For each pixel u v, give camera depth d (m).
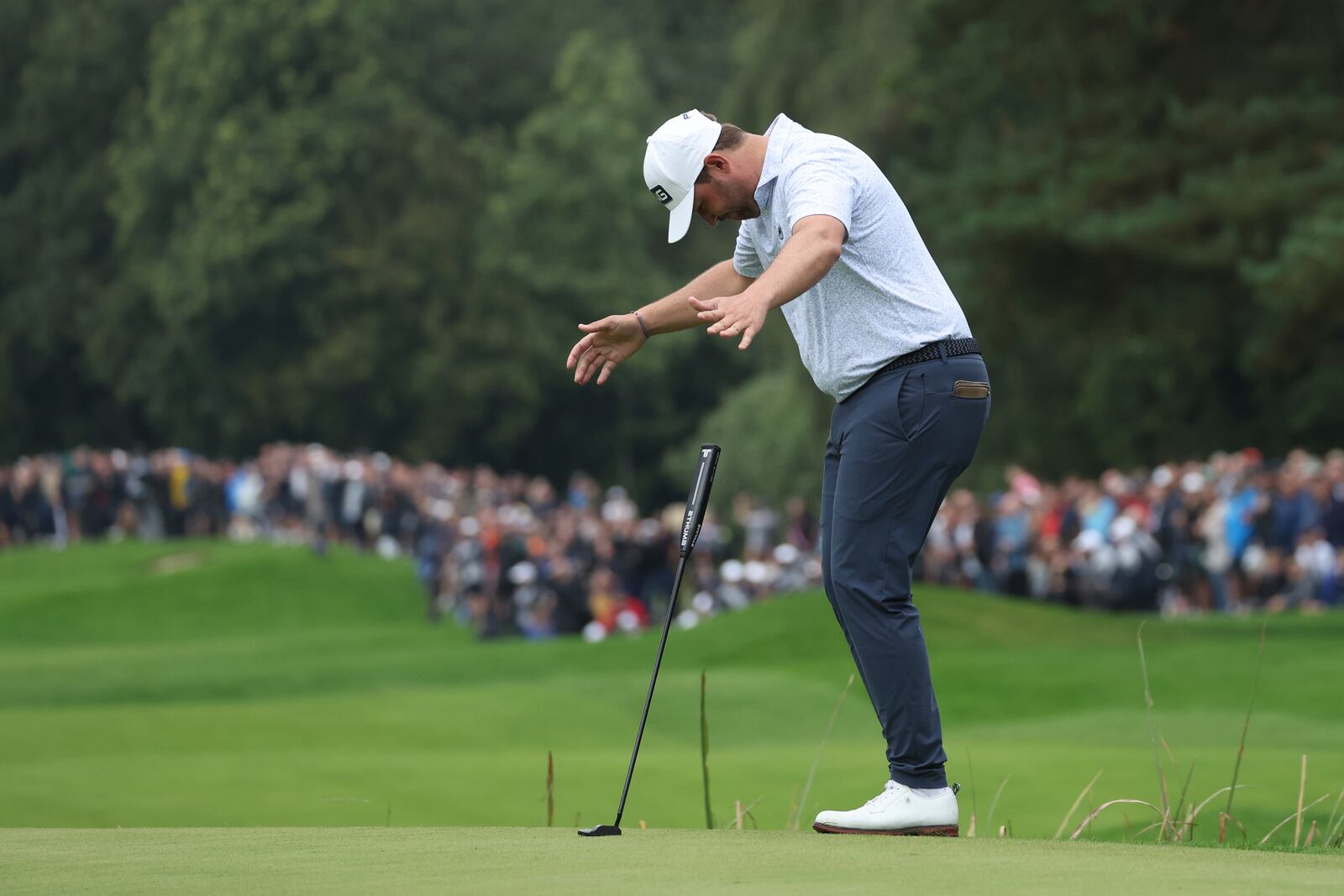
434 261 190.75
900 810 16.05
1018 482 81.56
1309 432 99.62
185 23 191.00
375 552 123.88
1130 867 12.55
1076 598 74.31
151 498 134.75
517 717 47.72
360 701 50.41
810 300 16.20
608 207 196.00
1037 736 42.97
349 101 188.00
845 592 16.14
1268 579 69.75
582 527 87.00
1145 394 108.31
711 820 19.70
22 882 12.71
